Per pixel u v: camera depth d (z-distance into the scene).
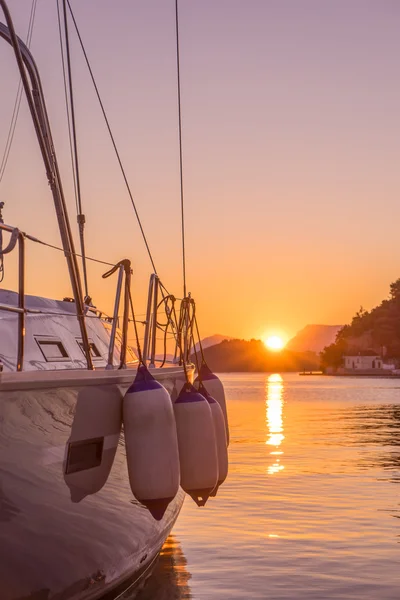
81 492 5.69
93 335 8.16
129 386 6.54
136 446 6.19
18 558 4.96
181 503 9.57
